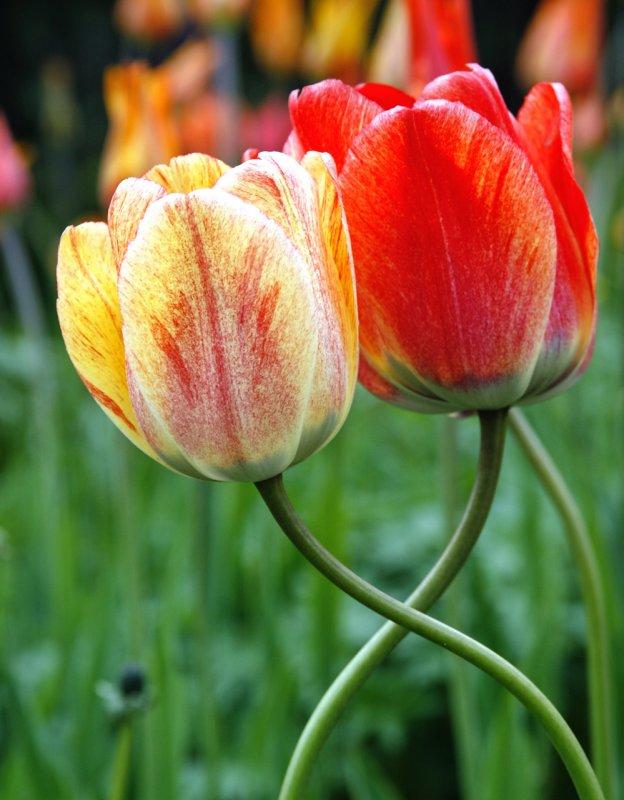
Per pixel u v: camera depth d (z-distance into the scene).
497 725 1.12
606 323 2.34
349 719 1.50
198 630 1.26
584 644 1.53
